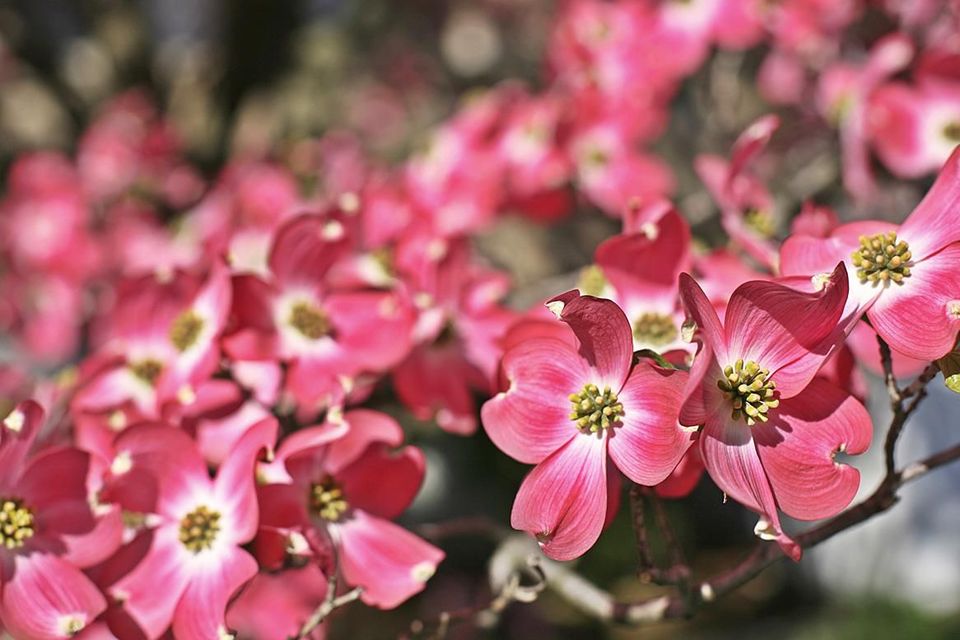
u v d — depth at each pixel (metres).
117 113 1.37
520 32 1.71
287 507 0.68
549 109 0.95
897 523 1.63
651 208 0.71
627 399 0.63
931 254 0.64
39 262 1.20
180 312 0.75
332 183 1.21
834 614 1.58
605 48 0.97
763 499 0.61
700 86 1.01
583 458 0.64
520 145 0.94
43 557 0.67
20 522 0.66
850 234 0.66
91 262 1.20
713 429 0.61
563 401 0.64
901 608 1.56
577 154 0.94
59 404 0.77
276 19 1.49
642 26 0.97
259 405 0.73
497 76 1.69
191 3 1.78
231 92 1.51
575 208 1.03
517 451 0.64
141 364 0.75
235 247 0.82
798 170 1.00
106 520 0.67
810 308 0.61
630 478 0.63
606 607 0.73
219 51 1.50
